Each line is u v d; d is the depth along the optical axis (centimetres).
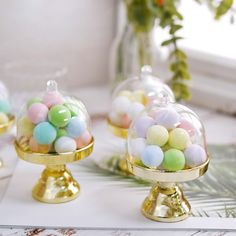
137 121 51
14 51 78
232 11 69
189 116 51
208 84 78
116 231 49
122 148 65
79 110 53
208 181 58
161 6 64
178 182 53
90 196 54
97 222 50
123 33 72
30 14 77
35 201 53
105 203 53
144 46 71
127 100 59
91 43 82
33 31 78
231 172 60
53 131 50
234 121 74
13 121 61
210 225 50
